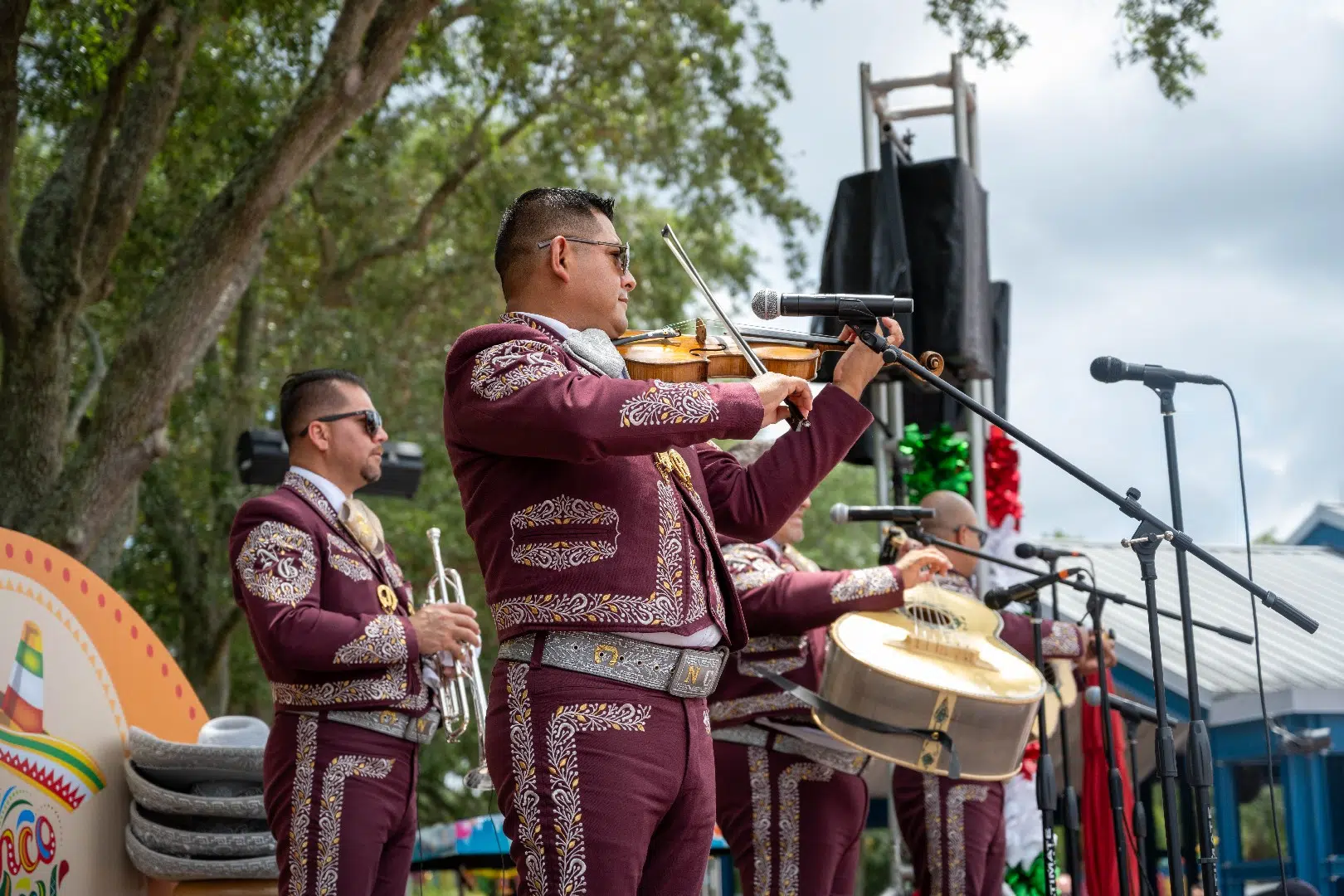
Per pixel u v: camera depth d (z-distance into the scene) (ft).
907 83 23.72
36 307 28.35
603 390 8.13
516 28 43.06
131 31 28.32
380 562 13.08
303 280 53.01
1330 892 25.76
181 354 27.07
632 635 8.28
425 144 51.26
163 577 51.60
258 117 35.06
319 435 13.09
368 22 27.22
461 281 53.67
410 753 12.17
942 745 13.55
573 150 51.39
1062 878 21.94
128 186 29.89
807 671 14.23
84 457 26.58
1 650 12.82
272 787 11.87
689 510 8.80
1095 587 15.02
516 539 8.45
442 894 39.40
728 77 45.98
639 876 8.13
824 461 9.12
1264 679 26.02
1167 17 30.12
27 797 12.86
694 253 53.47
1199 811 11.71
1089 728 18.17
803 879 13.75
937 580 17.16
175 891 13.74
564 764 8.07
